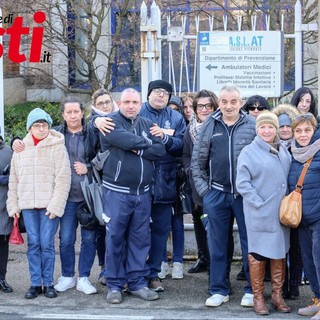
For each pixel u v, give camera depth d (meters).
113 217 6.66
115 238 6.68
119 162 6.63
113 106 7.25
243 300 6.60
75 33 13.73
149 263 7.18
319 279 6.22
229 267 6.94
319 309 6.25
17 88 15.30
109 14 14.11
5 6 12.73
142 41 8.26
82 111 7.10
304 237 6.33
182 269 7.66
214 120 6.63
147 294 6.82
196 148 6.69
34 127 6.88
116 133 6.55
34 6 13.17
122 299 6.81
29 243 6.91
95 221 6.92
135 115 6.68
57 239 8.74
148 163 6.71
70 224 7.09
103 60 14.41
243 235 6.59
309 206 6.20
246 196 6.27
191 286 7.29
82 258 7.10
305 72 13.35
